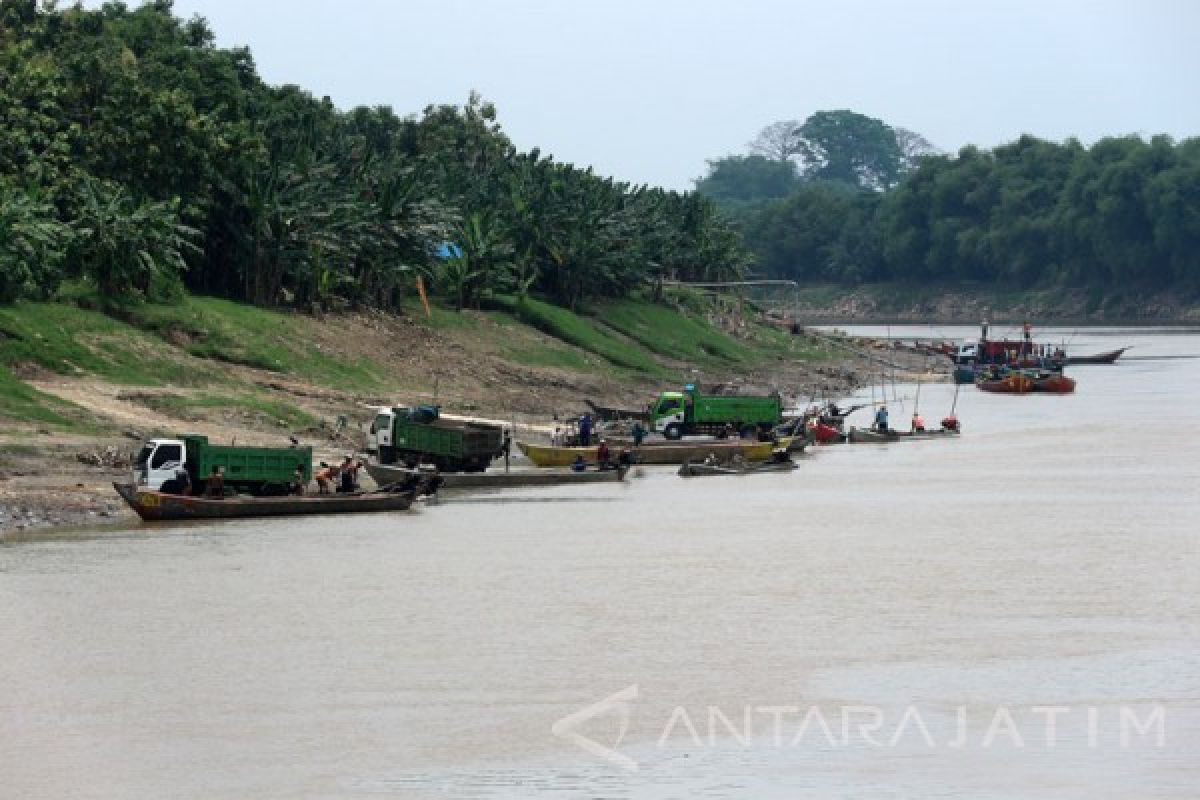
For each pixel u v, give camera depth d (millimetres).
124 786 101812
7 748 108312
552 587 157250
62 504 194750
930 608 149125
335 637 135875
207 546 175625
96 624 139250
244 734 111312
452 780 103188
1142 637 138375
